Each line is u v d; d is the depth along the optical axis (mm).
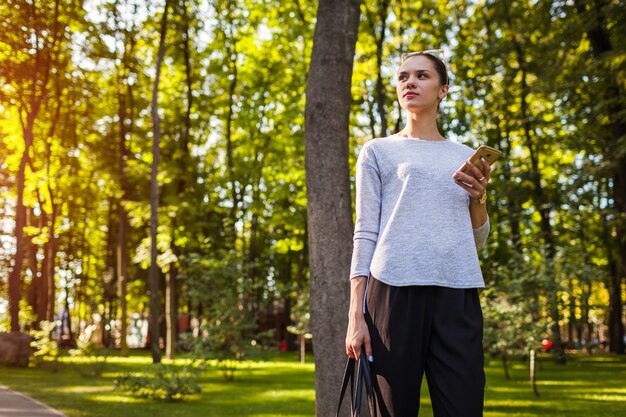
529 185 20328
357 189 2186
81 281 34312
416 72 2217
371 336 2049
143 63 22203
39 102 17625
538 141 20359
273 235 28031
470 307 2025
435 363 1983
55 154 23125
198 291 14148
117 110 24312
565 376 15156
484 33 21703
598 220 19844
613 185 18969
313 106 5008
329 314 4758
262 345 14633
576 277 11203
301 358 21203
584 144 16953
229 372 16594
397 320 1999
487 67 19922
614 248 21516
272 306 37375
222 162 26672
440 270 2010
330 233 4844
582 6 15609
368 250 2109
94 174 24922
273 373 16422
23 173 17516
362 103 21406
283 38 23141
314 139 4973
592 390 11633
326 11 5098
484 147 1953
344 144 5004
